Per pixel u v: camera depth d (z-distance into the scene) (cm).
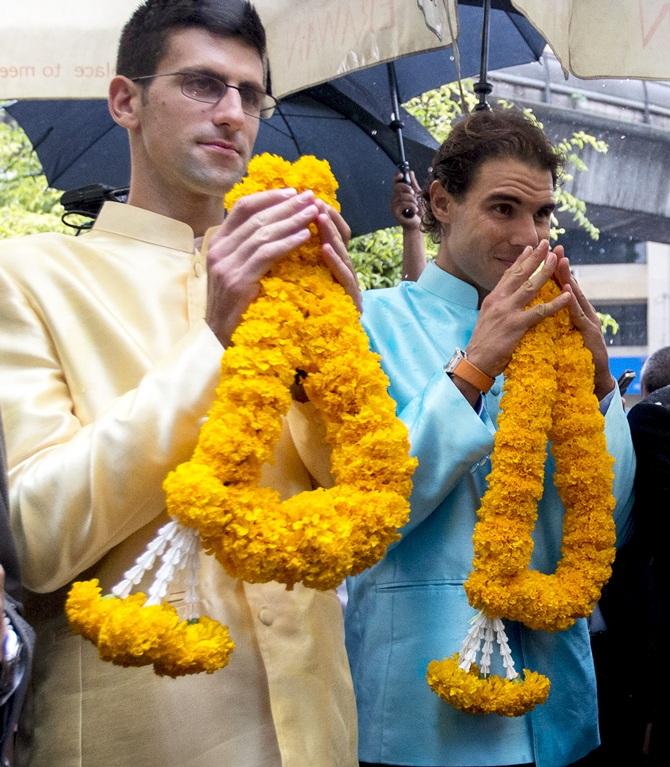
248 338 172
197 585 177
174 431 170
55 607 181
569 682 237
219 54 199
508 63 425
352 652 241
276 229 176
